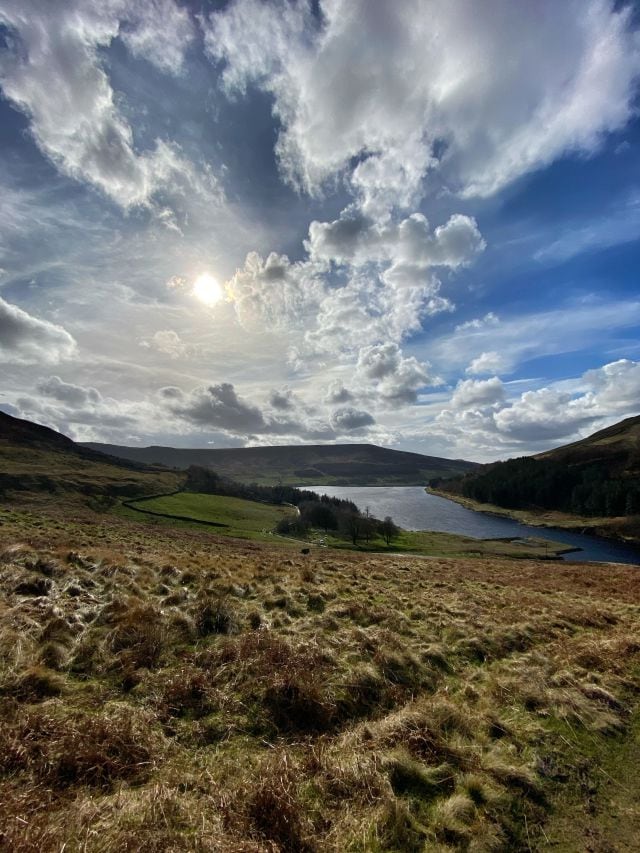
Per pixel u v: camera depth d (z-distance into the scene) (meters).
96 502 81.25
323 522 104.31
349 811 5.00
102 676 7.52
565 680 9.03
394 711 7.57
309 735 6.60
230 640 9.42
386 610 13.02
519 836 4.97
